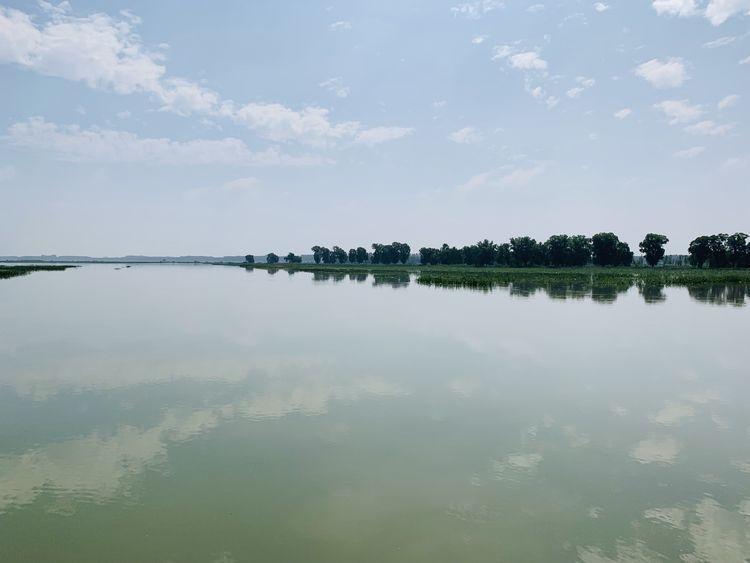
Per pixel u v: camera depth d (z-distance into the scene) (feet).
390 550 22.97
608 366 56.90
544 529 24.68
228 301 130.21
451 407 42.65
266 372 53.93
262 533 24.23
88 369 55.01
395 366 56.65
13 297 138.72
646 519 25.61
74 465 31.45
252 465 31.48
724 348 67.05
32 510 26.18
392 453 33.32
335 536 24.06
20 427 37.86
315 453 33.24
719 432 37.24
